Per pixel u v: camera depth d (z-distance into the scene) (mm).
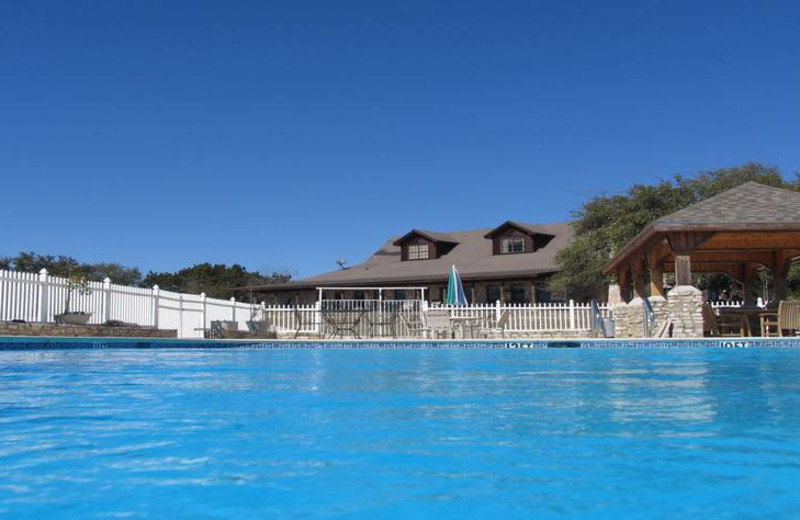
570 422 4434
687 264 17562
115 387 6820
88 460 3375
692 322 17391
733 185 32969
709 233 17594
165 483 2924
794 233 18172
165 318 22188
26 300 16422
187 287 61469
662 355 12406
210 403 5480
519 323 25703
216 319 25234
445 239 41562
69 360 11055
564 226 41094
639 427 4234
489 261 38281
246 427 4301
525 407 5152
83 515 2490
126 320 20109
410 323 25156
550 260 36125
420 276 36406
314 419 4609
